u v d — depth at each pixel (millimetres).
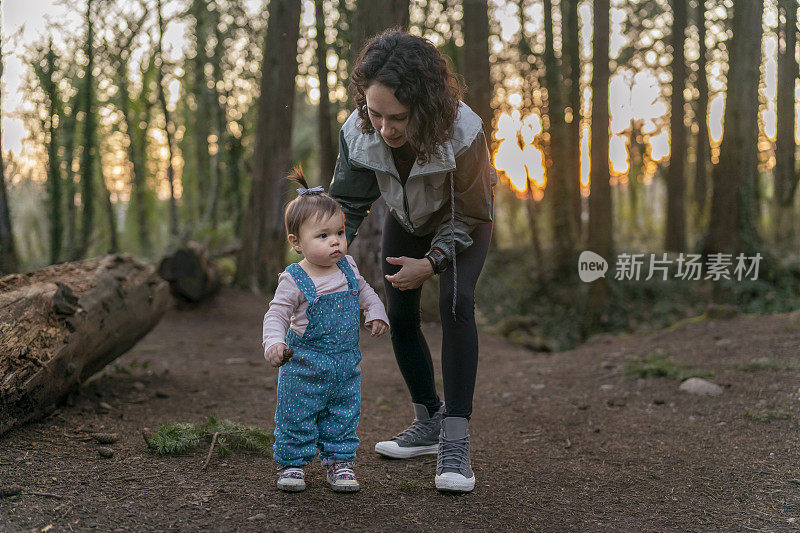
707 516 2393
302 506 2287
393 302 2799
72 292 3611
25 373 2904
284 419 2391
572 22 14867
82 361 3574
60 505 2129
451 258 2467
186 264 9195
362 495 2459
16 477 2350
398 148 2375
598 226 12477
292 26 10227
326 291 2363
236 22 14539
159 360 5953
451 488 2484
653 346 6188
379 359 6180
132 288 4293
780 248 15914
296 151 20922
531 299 14195
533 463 3047
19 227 17656
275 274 10805
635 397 4340
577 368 5500
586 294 12594
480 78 14086
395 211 2561
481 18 14062
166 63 14961
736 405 3924
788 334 5820
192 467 2662
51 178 13773
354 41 7457
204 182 17781
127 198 20094
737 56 11461
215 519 2119
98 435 2941
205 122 16953
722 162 11805
